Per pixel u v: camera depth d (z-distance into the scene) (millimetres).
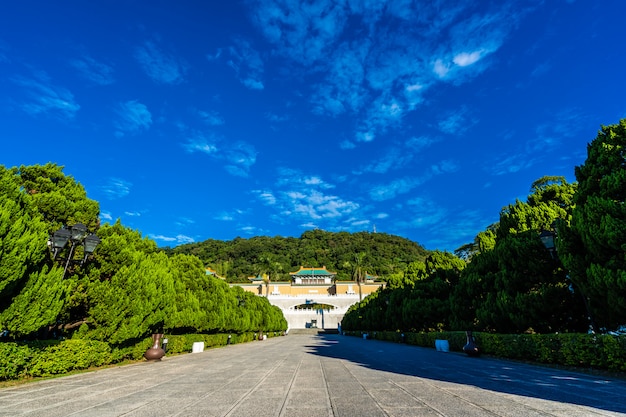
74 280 12531
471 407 5652
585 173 11023
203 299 24750
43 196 13328
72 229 11711
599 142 10828
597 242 9477
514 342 12891
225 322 27203
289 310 73500
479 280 17656
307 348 24219
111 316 13133
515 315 13602
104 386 8531
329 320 72625
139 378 9953
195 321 21688
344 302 77125
